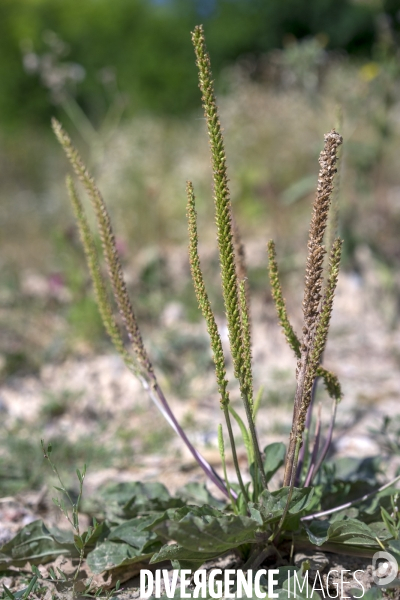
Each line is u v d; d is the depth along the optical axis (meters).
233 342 1.83
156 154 7.41
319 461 2.19
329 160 1.68
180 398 3.83
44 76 5.52
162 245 6.50
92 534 2.05
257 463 2.00
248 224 6.84
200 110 12.59
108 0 18.98
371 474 2.54
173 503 2.29
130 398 3.85
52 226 7.45
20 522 2.55
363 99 5.65
